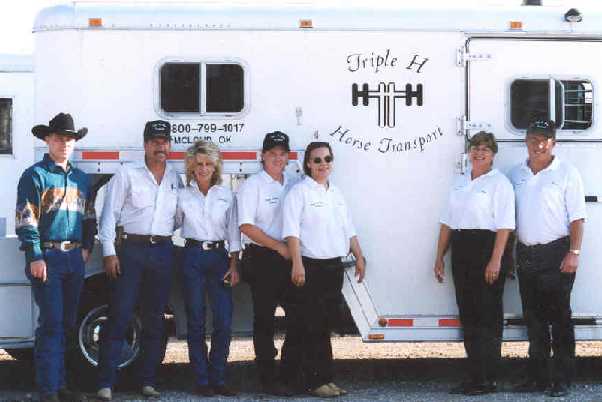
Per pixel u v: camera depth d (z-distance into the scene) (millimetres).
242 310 7379
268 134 6812
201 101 7082
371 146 7160
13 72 10594
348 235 6875
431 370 8258
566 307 6883
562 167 6871
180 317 7250
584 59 7242
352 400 6828
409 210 7184
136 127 7066
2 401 6887
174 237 7688
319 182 6695
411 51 7164
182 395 6992
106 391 6703
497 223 6809
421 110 7180
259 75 7098
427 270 7184
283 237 6676
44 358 6430
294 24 7102
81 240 6594
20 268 6969
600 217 7207
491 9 7211
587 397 6848
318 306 6719
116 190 6719
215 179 6844
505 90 7195
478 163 6871
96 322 7234
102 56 7059
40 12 7125
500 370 8125
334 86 7137
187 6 7113
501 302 6945
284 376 6945
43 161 6496
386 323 7156
